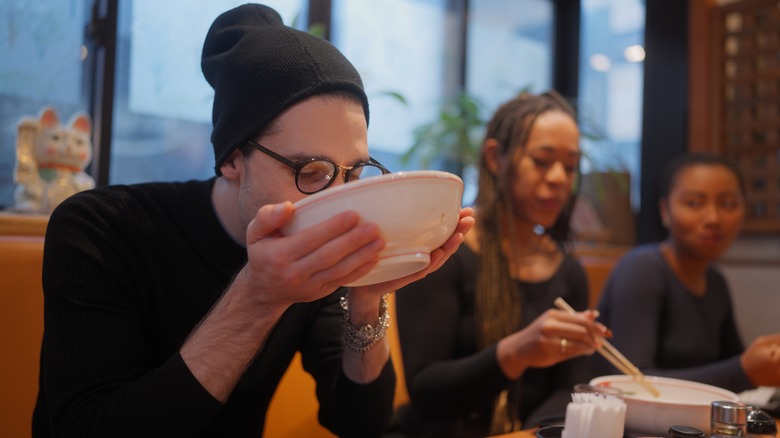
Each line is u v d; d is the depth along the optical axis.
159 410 0.71
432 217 0.62
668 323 1.72
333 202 0.60
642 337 1.60
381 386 1.02
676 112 3.27
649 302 1.66
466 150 2.91
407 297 1.42
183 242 0.96
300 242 0.60
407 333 1.40
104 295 0.87
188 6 2.44
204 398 0.71
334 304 1.13
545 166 1.46
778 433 0.95
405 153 2.99
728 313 1.89
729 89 3.14
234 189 0.94
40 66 2.11
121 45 2.30
